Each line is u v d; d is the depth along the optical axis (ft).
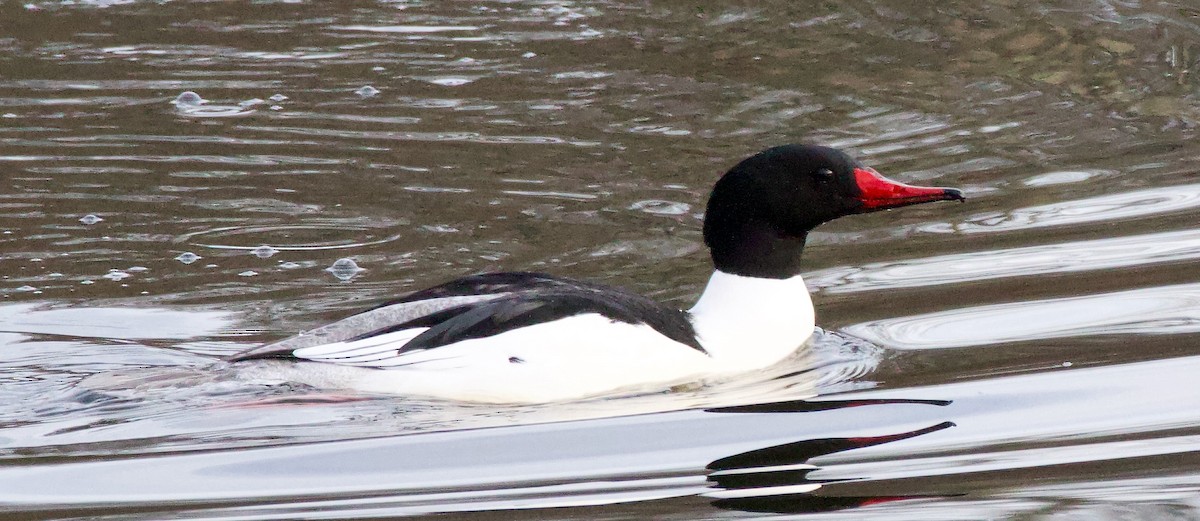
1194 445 25.90
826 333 33.30
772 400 29.32
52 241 40.75
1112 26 59.77
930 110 51.19
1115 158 45.70
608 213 42.22
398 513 24.08
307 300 36.37
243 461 26.58
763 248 31.86
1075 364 30.35
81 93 54.08
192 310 35.76
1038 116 50.11
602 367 29.71
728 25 61.52
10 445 27.35
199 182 45.57
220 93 54.19
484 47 59.26
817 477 25.32
